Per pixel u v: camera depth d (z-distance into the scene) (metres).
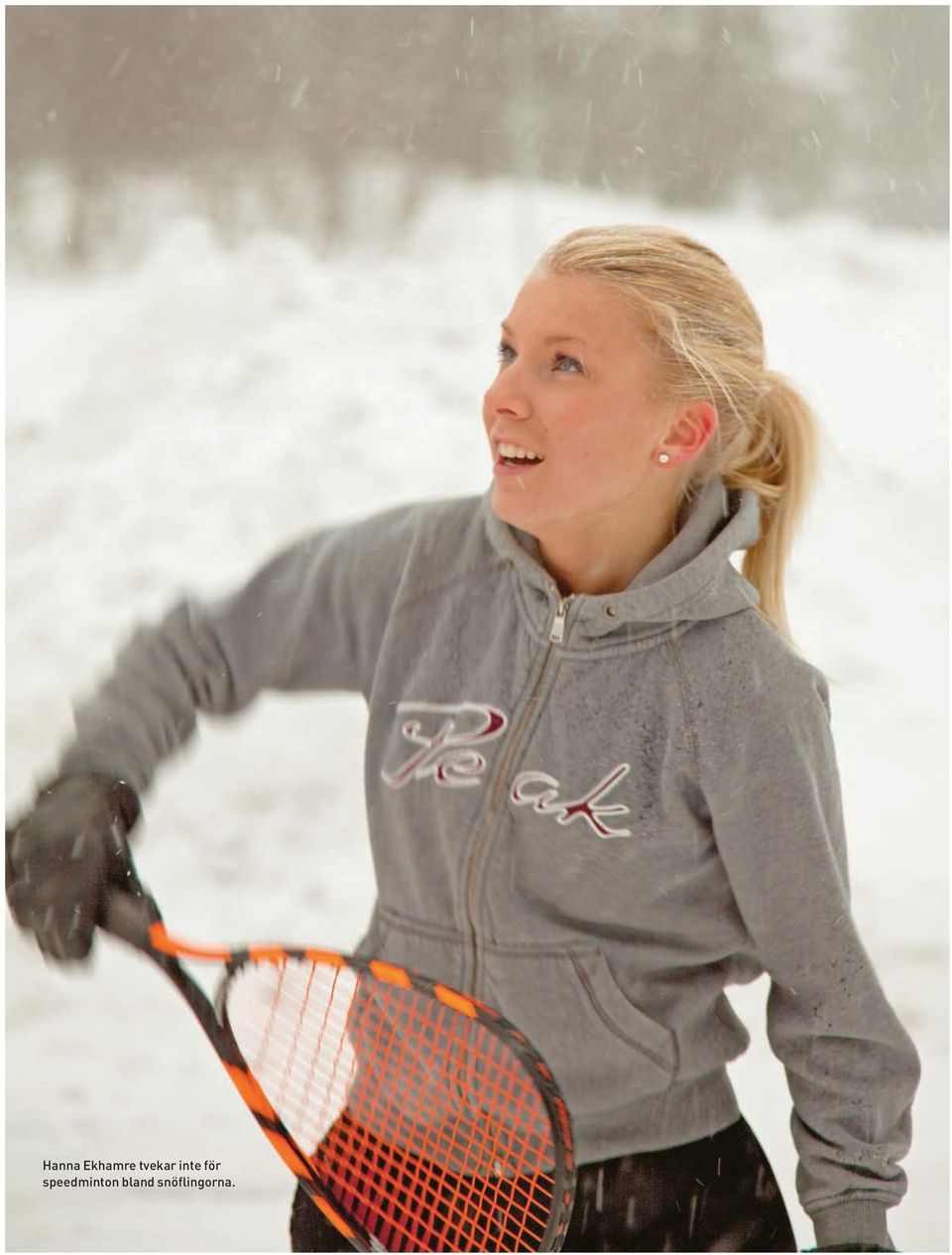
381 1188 6.20
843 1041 6.04
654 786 5.84
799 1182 6.31
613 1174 6.28
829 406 28.91
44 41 43.12
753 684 5.75
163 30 43.53
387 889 6.45
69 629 21.09
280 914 16.66
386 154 41.22
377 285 30.97
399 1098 6.28
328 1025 8.31
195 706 6.64
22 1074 13.15
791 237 38.19
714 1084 6.48
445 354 28.23
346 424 25.47
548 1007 6.15
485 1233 6.02
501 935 6.13
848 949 5.90
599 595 5.89
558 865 6.00
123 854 5.81
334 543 6.53
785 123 43.28
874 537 24.77
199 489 23.88
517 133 41.88
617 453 5.73
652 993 6.20
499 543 5.97
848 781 19.20
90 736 6.26
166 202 41.00
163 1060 13.52
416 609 6.18
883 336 32.19
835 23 45.28
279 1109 7.39
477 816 6.02
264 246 30.64
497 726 5.98
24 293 35.31
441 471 24.66
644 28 43.69
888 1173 6.16
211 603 6.59
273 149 41.97
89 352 30.34
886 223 41.03
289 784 18.41
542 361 5.75
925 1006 14.24
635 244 5.80
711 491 5.95
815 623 22.59
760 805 5.77
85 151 42.28
